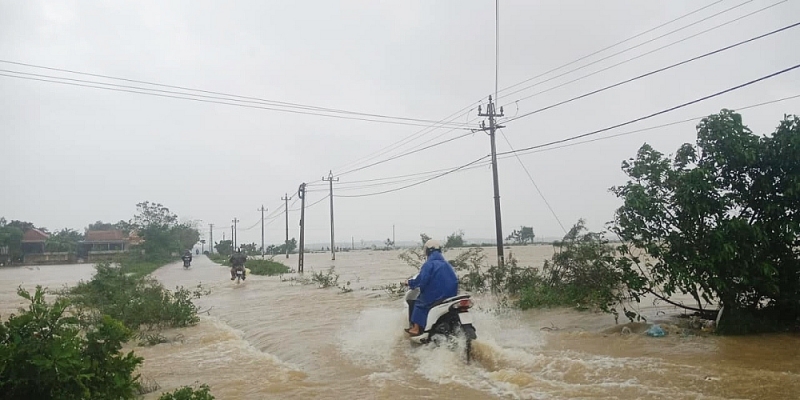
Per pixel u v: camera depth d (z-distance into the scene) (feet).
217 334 35.22
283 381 22.26
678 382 19.75
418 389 20.33
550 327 32.68
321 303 50.62
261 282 85.20
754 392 18.39
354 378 22.34
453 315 26.21
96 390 15.02
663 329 29.84
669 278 29.81
